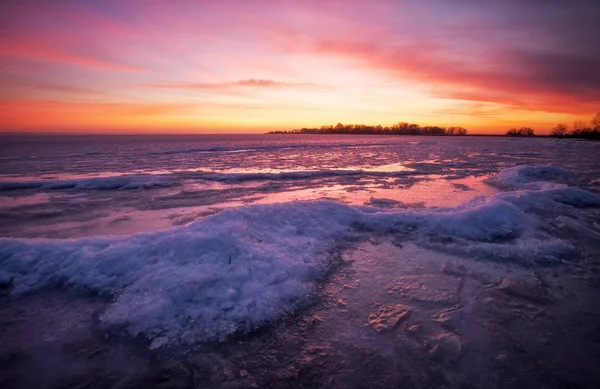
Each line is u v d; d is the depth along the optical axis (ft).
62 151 107.04
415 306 9.84
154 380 6.91
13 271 10.99
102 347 7.87
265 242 12.82
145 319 8.57
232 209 15.24
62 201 27.09
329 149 117.70
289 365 7.39
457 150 109.40
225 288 9.65
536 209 19.94
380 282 11.31
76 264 11.15
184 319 8.68
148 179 38.75
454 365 7.40
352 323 8.96
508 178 34.32
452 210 18.85
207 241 11.62
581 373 7.11
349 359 7.59
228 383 6.86
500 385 6.81
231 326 8.52
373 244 14.80
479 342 8.18
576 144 154.10
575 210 20.12
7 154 93.20
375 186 34.30
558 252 13.61
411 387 6.79
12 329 8.54
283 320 8.96
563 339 8.28
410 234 15.93
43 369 7.20
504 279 11.51
